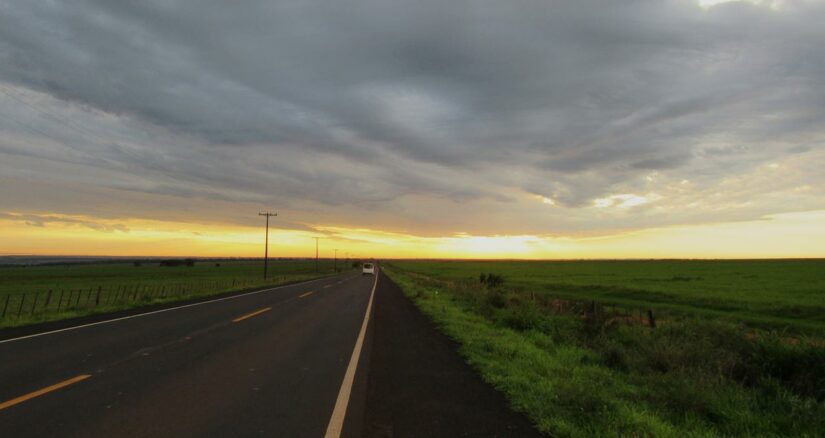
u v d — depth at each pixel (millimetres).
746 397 6777
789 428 5598
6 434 4723
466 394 6516
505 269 101062
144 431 4891
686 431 5176
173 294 29266
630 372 8781
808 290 37469
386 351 9953
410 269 122375
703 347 9703
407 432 4969
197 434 4828
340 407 5852
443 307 20359
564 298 34688
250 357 9141
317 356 9312
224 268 131250
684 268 86188
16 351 9586
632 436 4824
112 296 33438
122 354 9336
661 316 23672
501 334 12781
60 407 5699
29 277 75438
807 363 8219
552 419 5324
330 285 42438
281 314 17484
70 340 11086
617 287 41469
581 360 9945
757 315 24562
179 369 7988
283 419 5359
